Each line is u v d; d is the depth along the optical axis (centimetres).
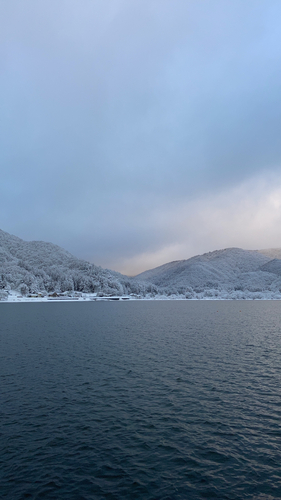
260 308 17962
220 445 1823
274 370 3394
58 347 4669
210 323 8712
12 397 2527
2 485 1461
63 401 2456
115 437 1906
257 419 2162
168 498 1389
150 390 2722
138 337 5794
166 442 1850
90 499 1375
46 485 1467
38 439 1872
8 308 16762
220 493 1424
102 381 2959
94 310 15262
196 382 2950
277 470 1593
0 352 4259
